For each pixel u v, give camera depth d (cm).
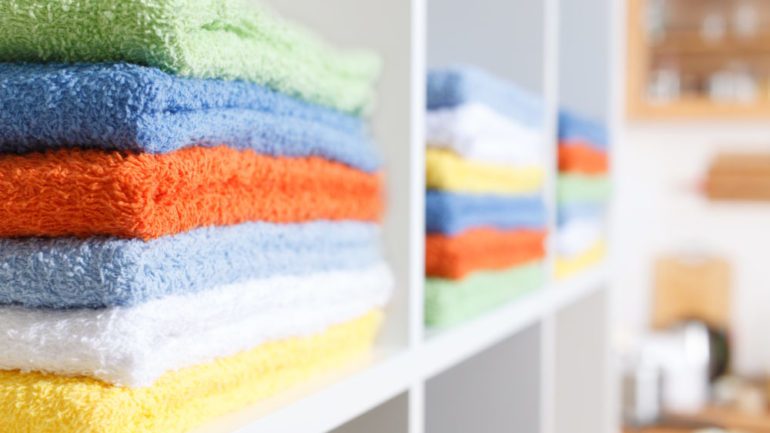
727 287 223
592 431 117
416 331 55
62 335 32
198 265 36
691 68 203
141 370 32
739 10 199
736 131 223
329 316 47
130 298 32
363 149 52
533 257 82
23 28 33
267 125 41
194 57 33
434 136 64
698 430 186
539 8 85
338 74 49
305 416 41
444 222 62
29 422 31
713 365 210
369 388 48
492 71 87
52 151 33
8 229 33
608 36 115
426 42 90
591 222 111
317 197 47
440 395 87
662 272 229
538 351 83
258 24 39
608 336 117
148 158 32
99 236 33
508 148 73
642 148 231
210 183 37
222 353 38
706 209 227
